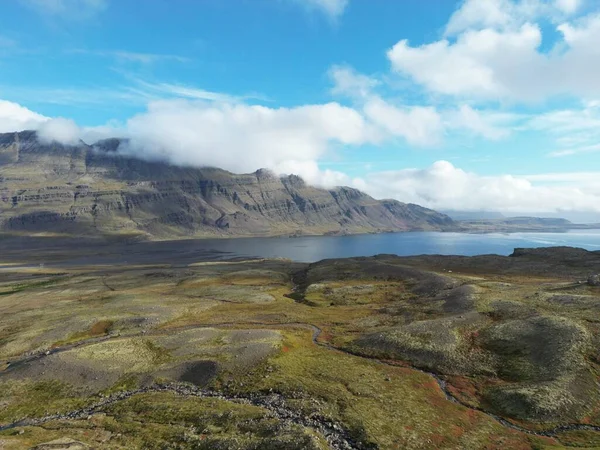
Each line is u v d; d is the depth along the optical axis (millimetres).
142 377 75688
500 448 46344
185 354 85625
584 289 105312
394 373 71750
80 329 114188
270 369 73375
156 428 54438
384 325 103875
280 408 58219
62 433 54094
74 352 88938
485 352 76812
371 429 50062
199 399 64062
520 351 73625
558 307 91875
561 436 49031
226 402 61750
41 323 124000
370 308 127375
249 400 62875
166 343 94438
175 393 68188
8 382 75812
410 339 85250
